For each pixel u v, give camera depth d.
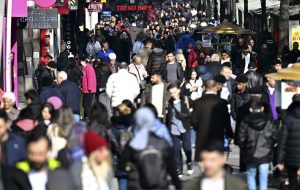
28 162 19.12
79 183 18.55
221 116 29.66
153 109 25.91
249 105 28.06
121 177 24.19
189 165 32.34
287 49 59.41
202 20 106.94
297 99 25.53
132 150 19.75
